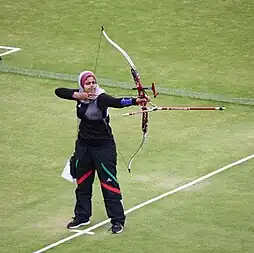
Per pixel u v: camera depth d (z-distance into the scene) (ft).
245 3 229.66
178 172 144.05
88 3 230.68
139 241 123.34
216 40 207.92
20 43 207.31
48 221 128.98
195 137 157.79
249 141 156.15
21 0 232.94
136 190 137.90
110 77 187.62
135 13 223.92
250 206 132.77
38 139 156.76
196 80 185.88
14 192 137.49
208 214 130.62
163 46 204.74
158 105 172.45
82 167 126.31
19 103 173.58
